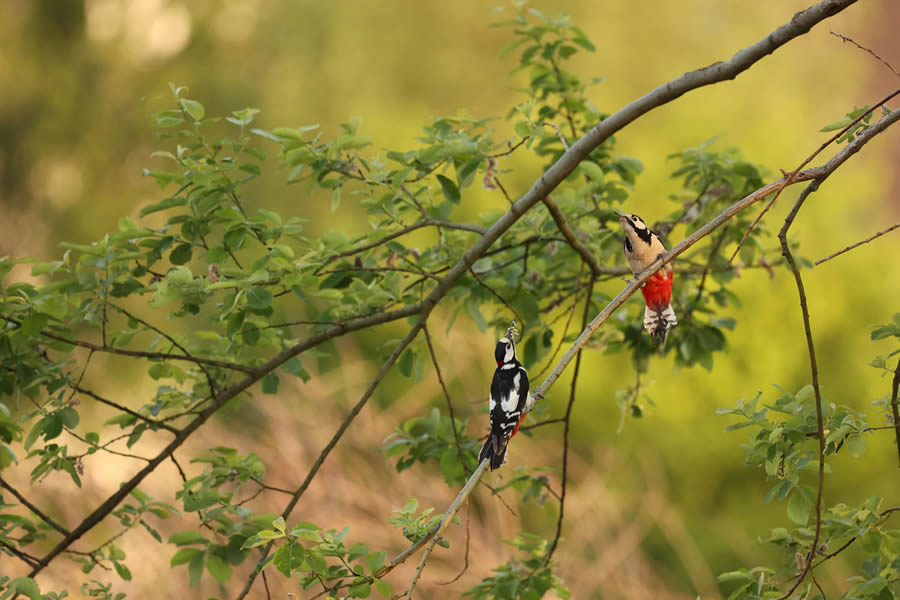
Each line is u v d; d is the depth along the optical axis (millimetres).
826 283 16953
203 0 27141
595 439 17500
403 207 7938
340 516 13844
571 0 23125
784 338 16969
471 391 16516
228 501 7066
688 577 15883
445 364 16562
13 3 27266
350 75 24281
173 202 7195
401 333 18234
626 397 9656
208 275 7117
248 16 26828
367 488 14328
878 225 19141
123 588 12008
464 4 24234
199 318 20375
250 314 7516
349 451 15000
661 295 6590
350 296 7973
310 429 15219
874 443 15977
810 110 20734
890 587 6125
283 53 25844
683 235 14625
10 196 26562
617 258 10156
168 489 13516
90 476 13023
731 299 9180
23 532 11875
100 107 27000
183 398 8250
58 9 27516
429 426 8312
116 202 26297
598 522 15438
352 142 7262
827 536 6352
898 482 16078
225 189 7203
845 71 22672
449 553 13484
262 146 24297
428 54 24234
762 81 20797
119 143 26609
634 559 14938
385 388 18359
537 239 8281
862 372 16578
